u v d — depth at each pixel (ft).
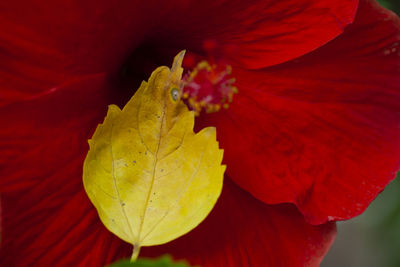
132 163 0.93
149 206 0.93
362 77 1.01
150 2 0.93
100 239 0.97
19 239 0.92
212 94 1.01
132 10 0.93
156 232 0.93
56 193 0.94
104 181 0.93
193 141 0.94
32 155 0.92
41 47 0.89
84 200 0.95
